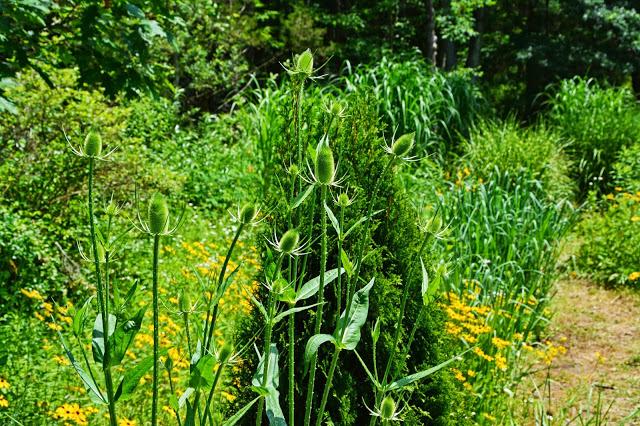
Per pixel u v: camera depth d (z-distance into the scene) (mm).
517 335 4867
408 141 1742
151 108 9328
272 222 2682
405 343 2740
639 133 10992
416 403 2787
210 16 12594
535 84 19078
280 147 2680
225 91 14094
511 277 5895
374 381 1847
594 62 18141
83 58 4805
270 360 1799
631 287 7109
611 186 10602
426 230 1866
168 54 11938
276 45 15898
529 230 6949
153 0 4828
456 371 3949
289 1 17938
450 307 4660
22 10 4176
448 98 10852
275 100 8727
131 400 3764
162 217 1409
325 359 2600
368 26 19234
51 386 3674
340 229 1812
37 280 5043
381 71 10359
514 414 4516
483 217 6738
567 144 10438
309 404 1815
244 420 2748
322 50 17031
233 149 9180
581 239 8422
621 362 5523
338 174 2707
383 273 2752
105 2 4723
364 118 2795
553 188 9227
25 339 4137
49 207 5816
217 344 4258
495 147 9445
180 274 5559
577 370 5391
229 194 7992
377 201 2752
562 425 4246
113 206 1538
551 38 18906
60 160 5879
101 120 6281
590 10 17844
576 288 7188
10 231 4988
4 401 3127
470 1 14977
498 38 21000
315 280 1764
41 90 5898
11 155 5742
